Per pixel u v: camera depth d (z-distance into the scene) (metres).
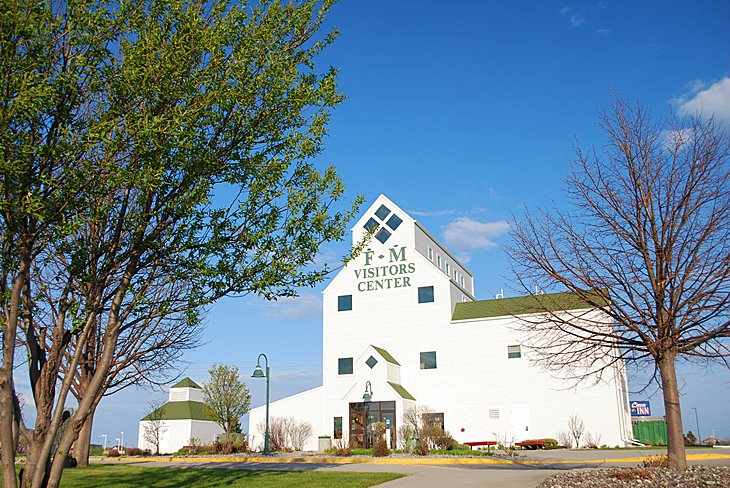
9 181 9.95
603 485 13.03
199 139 11.91
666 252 14.33
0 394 10.08
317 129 12.86
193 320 12.59
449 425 43.22
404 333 46.19
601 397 39.91
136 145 10.77
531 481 16.56
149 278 12.24
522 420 41.44
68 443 11.09
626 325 14.66
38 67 10.59
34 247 11.75
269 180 12.55
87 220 11.40
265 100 12.29
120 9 11.44
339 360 47.28
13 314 10.40
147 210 11.76
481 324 44.28
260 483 17.72
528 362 42.19
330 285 49.09
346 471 21.61
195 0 12.27
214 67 11.81
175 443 56.16
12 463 10.02
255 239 12.10
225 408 44.97
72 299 11.77
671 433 14.47
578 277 14.98
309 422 47.09
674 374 14.63
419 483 17.17
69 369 11.42
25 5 10.16
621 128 15.32
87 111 11.75
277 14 12.46
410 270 47.19
